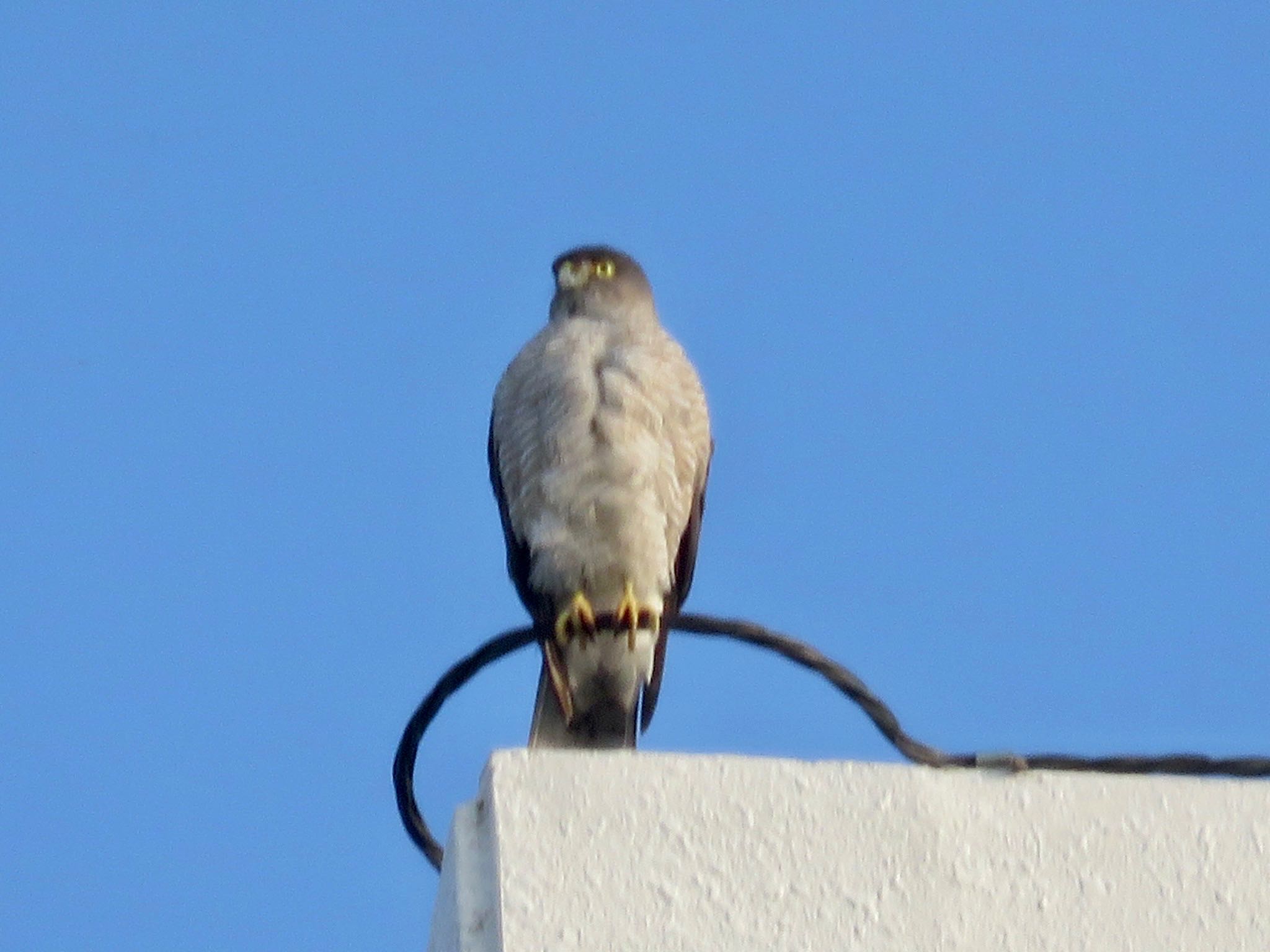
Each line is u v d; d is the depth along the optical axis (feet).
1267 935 22.45
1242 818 23.09
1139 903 22.52
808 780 22.75
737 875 22.12
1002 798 22.98
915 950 21.99
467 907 22.03
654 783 22.49
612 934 21.65
